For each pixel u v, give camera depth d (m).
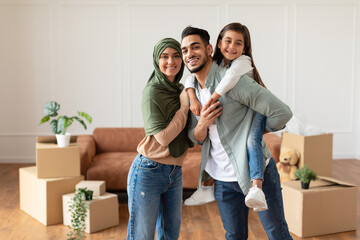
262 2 6.31
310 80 6.50
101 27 6.28
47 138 3.89
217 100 2.05
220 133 2.06
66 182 3.61
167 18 6.30
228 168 2.13
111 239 3.22
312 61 6.46
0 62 6.25
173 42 2.09
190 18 6.30
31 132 6.36
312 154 3.86
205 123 2.01
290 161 3.85
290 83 6.48
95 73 6.34
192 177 4.16
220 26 6.32
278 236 2.14
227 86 1.93
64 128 3.65
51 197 3.54
